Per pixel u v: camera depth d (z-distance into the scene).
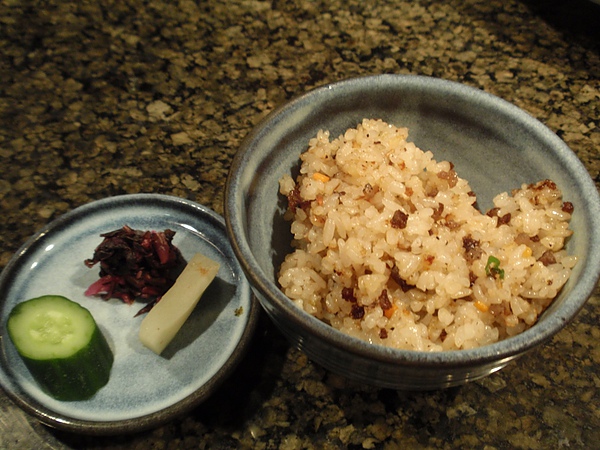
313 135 0.24
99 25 0.37
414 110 0.24
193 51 0.35
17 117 0.31
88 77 0.34
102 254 0.24
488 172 0.24
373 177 0.22
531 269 0.20
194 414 0.21
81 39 0.36
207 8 0.38
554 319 0.17
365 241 0.21
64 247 0.25
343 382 0.22
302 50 0.35
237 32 0.36
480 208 0.24
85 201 0.28
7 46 0.36
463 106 0.23
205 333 0.23
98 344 0.21
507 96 0.32
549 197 0.21
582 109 0.32
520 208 0.22
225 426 0.21
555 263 0.20
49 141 0.30
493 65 0.34
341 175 0.23
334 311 0.21
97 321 0.23
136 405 0.21
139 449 0.21
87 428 0.20
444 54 0.35
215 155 0.30
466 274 0.21
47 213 0.27
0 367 0.21
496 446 0.21
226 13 0.37
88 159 0.29
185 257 0.25
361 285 0.20
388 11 0.37
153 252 0.24
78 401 0.21
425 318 0.21
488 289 0.20
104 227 0.26
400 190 0.22
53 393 0.21
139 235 0.24
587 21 0.37
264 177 0.22
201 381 0.21
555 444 0.21
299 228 0.22
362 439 0.21
